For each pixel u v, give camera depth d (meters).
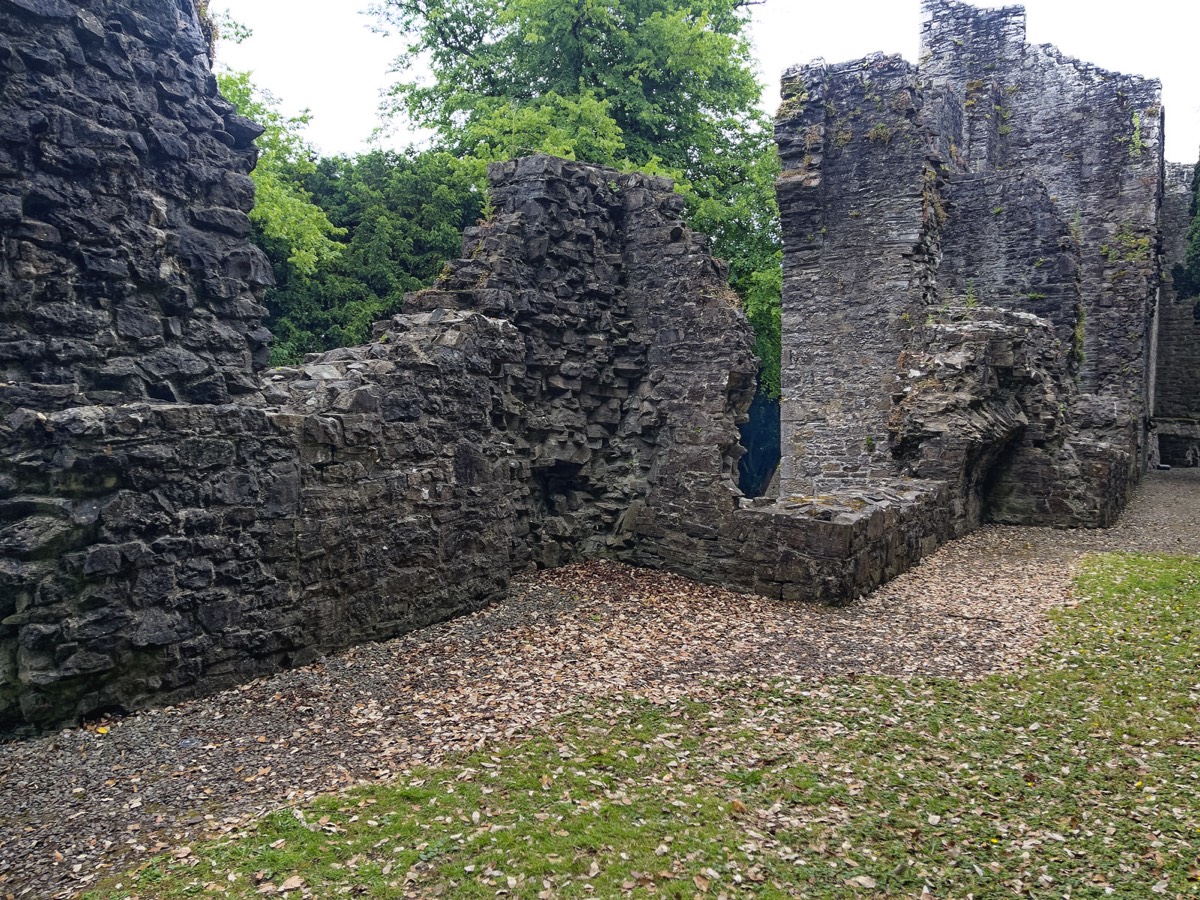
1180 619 9.73
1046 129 26.81
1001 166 27.38
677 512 11.87
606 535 12.41
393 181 23.86
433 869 4.52
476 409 9.45
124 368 6.69
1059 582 11.79
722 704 7.05
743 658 8.27
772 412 35.84
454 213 23.80
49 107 6.26
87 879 4.27
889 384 17.88
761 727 6.62
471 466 9.39
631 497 12.41
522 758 5.84
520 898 4.34
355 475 7.91
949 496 15.17
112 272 6.65
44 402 6.15
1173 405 34.53
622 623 9.31
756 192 25.92
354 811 5.03
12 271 6.12
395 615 8.38
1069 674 8.01
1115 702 7.32
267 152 22.59
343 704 6.61
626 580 11.36
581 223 11.86
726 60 24.52
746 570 11.05
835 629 9.42
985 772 6.01
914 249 17.64
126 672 6.09
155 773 5.36
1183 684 7.73
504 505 9.96
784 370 18.95
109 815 4.85
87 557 5.81
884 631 9.36
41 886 4.21
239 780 5.34
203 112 7.51
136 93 6.90
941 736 6.59
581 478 12.20
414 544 8.59
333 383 8.09
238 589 6.82
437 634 8.55
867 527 11.01
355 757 5.75
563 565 11.90
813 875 4.71
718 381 11.61
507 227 11.04
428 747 5.95
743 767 5.94
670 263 12.20
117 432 5.98
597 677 7.54
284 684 6.91
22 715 5.61
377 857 4.61
